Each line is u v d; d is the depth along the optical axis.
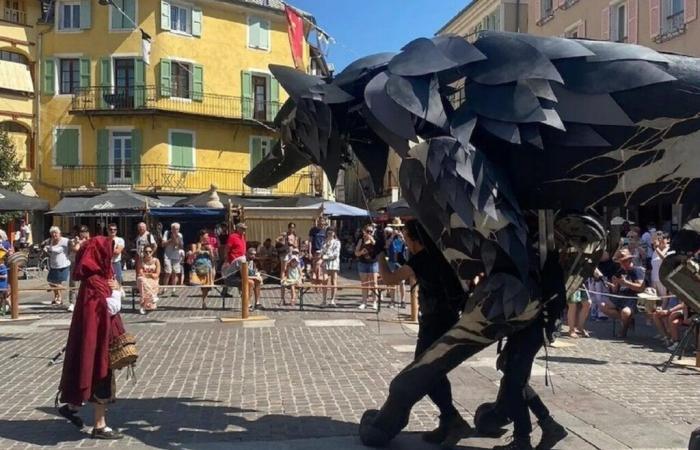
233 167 34.41
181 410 6.36
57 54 32.34
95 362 5.46
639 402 6.71
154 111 31.70
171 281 17.81
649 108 4.35
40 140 32.38
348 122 5.09
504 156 4.61
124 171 32.25
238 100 34.41
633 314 10.83
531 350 4.84
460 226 4.39
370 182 5.46
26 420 6.07
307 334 10.91
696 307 4.84
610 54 4.46
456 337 4.71
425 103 4.45
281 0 19.77
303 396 6.89
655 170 4.47
